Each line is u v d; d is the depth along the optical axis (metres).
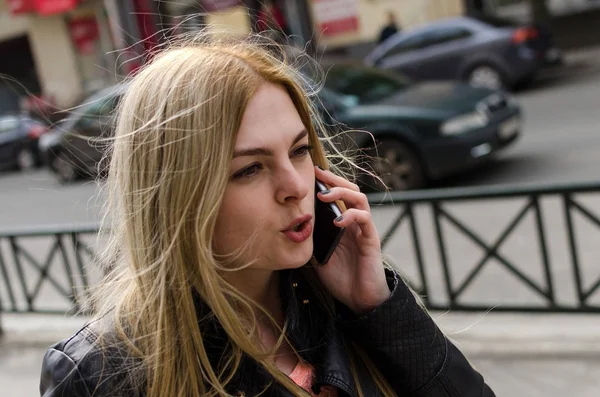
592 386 3.00
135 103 1.05
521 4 16.78
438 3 16.47
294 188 1.02
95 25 19.64
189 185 0.98
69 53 20.39
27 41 21.22
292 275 1.20
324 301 1.24
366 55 17.00
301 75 1.20
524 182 6.88
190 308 1.01
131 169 1.04
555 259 4.59
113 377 1.00
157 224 1.02
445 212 3.63
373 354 1.20
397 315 1.17
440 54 12.30
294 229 1.06
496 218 5.72
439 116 6.77
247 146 1.00
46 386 1.02
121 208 1.07
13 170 16.72
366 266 1.20
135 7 6.32
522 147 8.34
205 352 1.01
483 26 12.09
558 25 16.84
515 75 11.88
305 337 1.14
